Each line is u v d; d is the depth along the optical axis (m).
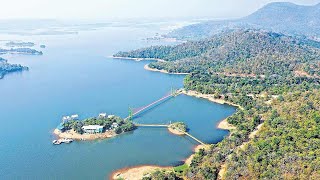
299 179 166.25
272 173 174.25
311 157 180.00
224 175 187.88
